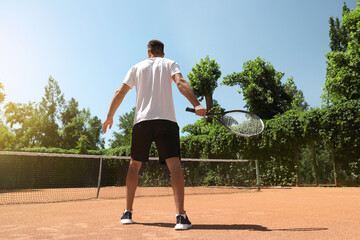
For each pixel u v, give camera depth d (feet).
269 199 16.43
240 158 39.34
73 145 141.90
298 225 6.62
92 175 55.57
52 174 50.83
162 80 7.39
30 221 7.84
